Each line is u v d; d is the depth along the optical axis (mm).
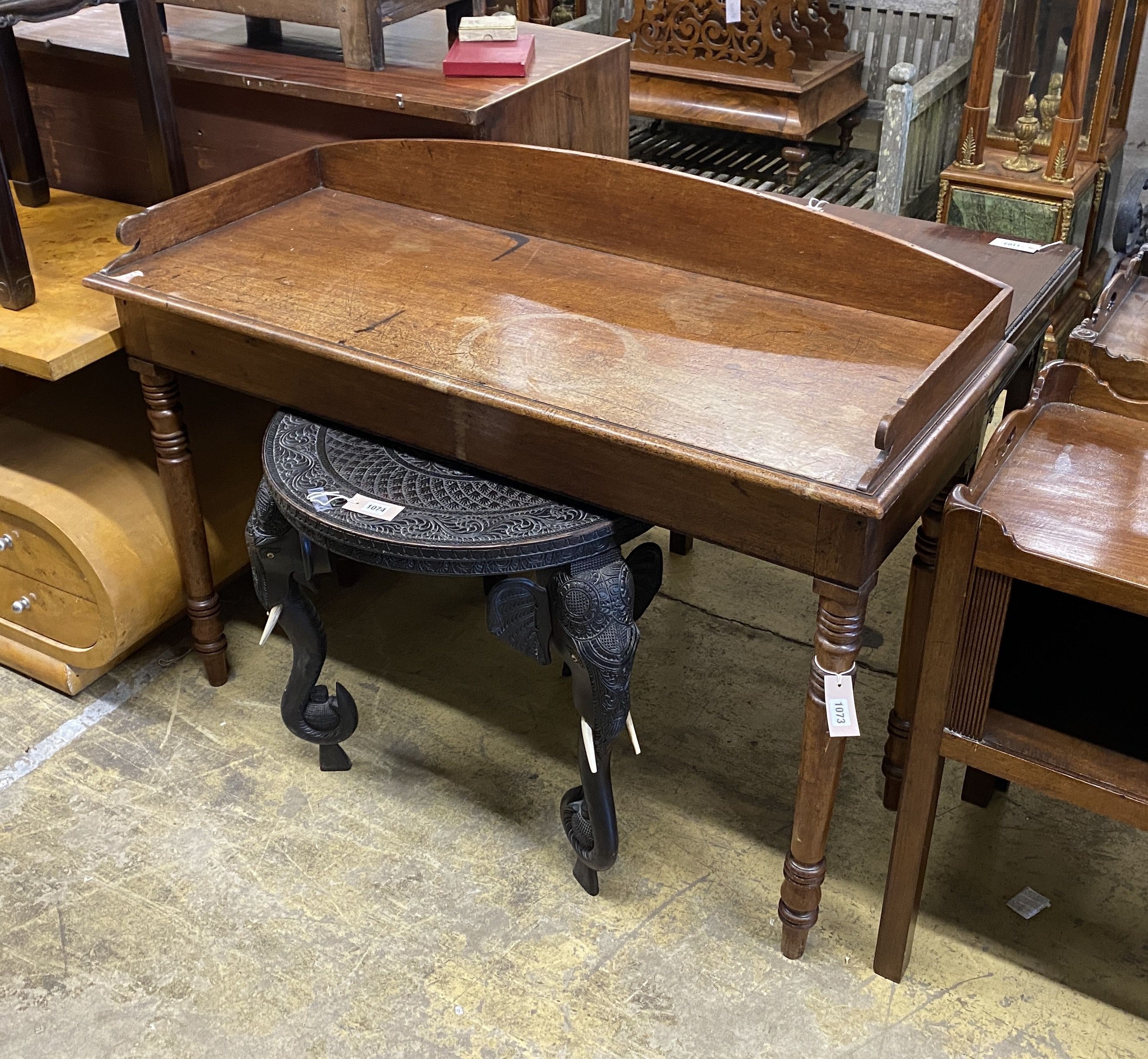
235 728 2521
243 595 2916
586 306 2070
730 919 2094
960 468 1963
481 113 2285
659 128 4652
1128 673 1758
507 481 1916
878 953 1976
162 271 2180
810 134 4266
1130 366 1819
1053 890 2141
